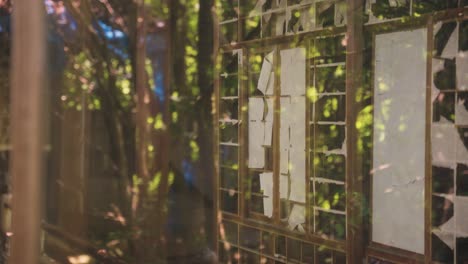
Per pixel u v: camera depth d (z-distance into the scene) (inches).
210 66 243.3
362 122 186.2
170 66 235.1
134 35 245.8
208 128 243.8
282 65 216.4
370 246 185.3
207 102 243.8
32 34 99.2
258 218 227.6
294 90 211.6
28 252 100.8
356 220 186.1
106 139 255.1
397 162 177.2
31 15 99.0
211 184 245.6
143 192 233.3
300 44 209.0
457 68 157.9
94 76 253.0
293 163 212.2
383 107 181.2
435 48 163.6
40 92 100.3
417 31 171.5
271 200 221.3
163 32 233.5
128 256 239.8
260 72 226.2
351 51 186.1
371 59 185.0
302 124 208.2
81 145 256.4
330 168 197.9
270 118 221.9
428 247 165.0
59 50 255.8
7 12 242.8
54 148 256.4
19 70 99.3
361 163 186.7
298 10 209.2
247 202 231.8
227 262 238.1
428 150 165.2
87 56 253.0
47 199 257.9
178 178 239.9
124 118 250.7
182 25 240.5
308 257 205.6
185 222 239.5
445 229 161.3
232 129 236.7
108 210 250.8
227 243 238.4
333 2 195.6
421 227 170.4
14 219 100.8
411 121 173.2
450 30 160.1
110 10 249.3
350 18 186.1
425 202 165.9
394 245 178.4
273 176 220.2
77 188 257.8
